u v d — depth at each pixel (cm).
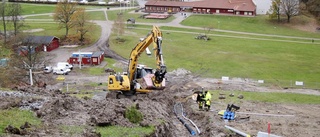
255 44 11150
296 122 4291
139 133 2905
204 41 11294
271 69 8500
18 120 2825
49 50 10050
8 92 3800
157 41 4519
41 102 3381
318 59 9606
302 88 6919
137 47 4856
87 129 2841
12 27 12119
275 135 3506
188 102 5031
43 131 2675
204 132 3778
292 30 13288
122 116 3234
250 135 3647
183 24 13488
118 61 9150
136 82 4978
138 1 17562
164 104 4662
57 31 11962
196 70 8306
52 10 15488
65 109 3316
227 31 12756
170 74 7881
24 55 7906
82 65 8750
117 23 11812
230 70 8356
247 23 13862
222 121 4103
